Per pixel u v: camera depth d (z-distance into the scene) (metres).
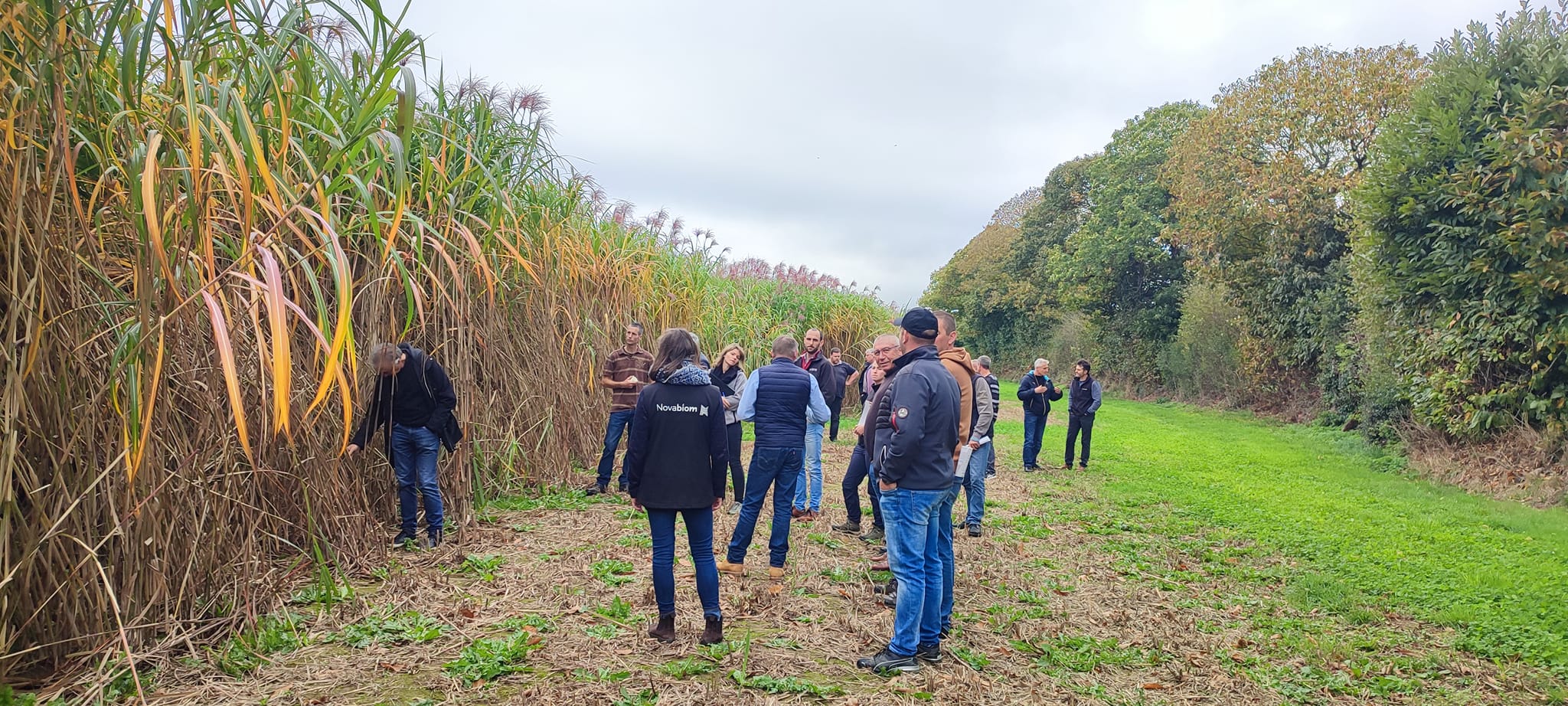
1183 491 9.77
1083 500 9.20
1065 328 36.06
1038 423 11.28
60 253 3.50
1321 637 4.80
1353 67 18.59
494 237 6.89
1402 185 11.23
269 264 3.13
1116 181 31.83
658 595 4.32
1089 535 7.48
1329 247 18.75
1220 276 21.47
